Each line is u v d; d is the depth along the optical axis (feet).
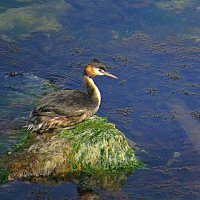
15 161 43.96
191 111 54.34
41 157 44.19
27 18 71.56
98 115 52.85
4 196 41.04
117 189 42.91
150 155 47.37
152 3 77.05
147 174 44.86
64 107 45.32
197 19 73.41
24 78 58.80
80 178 44.06
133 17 73.10
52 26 70.33
